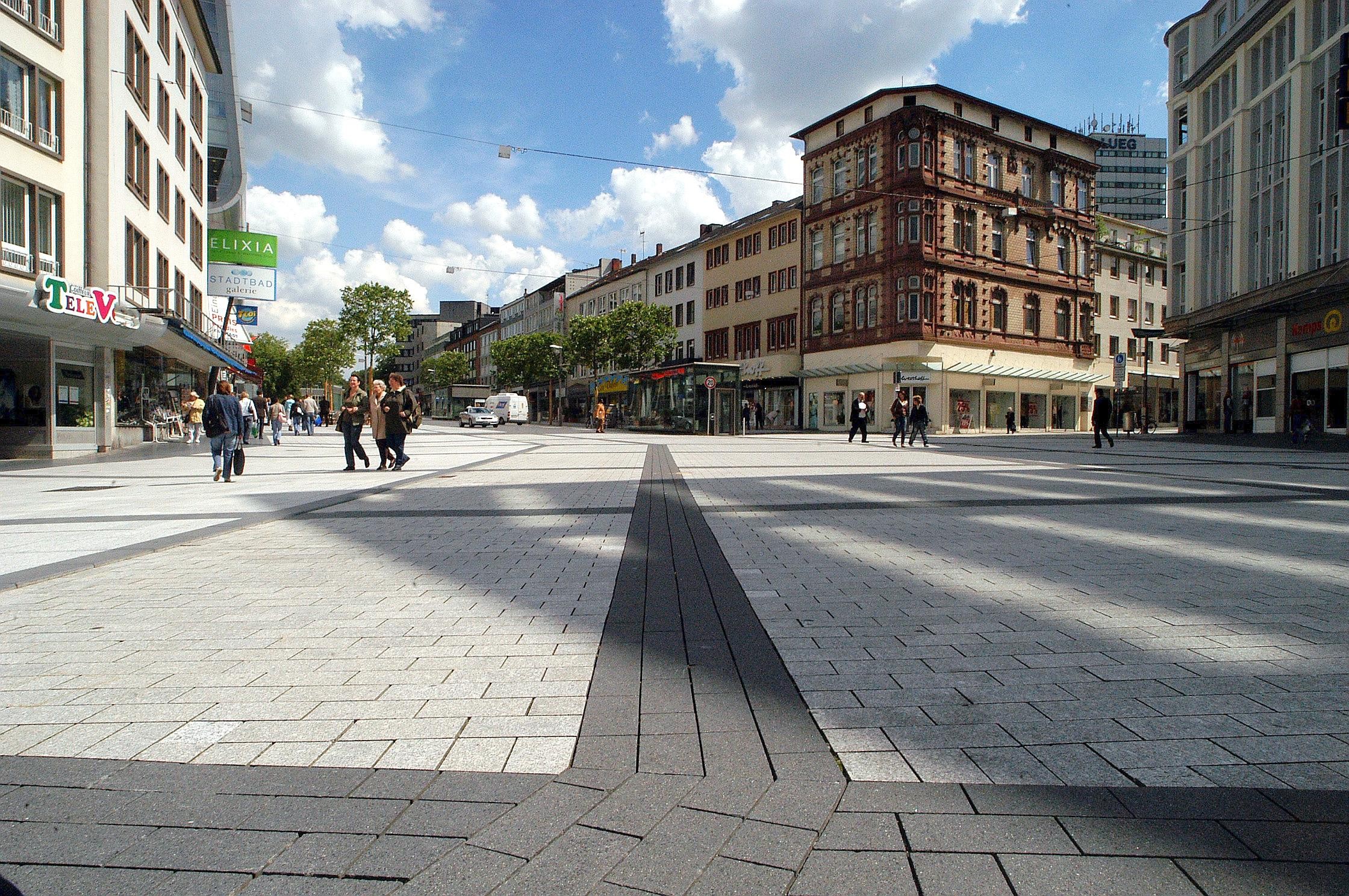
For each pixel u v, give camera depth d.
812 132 47.69
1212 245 32.66
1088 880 1.93
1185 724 2.87
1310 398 26.70
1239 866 1.99
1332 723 2.86
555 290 92.12
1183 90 34.78
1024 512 8.70
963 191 42.00
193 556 6.38
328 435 41.69
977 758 2.62
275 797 2.39
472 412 61.88
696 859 2.04
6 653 3.85
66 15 20.48
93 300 18.97
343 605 4.77
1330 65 25.39
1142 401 57.41
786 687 3.29
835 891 1.89
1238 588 4.99
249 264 37.19
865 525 7.84
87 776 2.54
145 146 25.42
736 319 55.25
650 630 4.17
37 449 20.48
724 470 15.38
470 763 2.62
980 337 42.88
